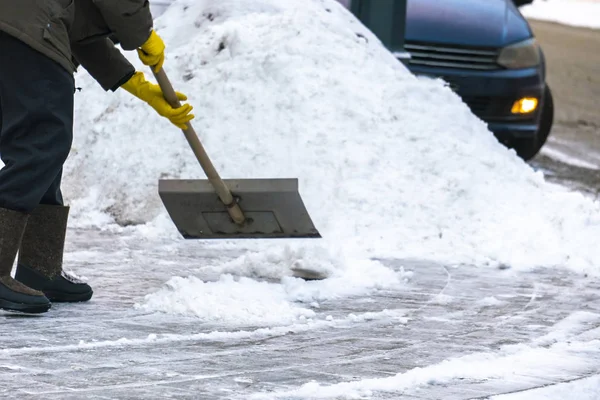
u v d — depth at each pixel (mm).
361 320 10148
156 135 17109
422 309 10867
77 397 6992
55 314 9859
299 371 8008
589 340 9617
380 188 16062
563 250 14734
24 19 9383
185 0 20688
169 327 9453
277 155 16422
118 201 16484
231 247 14688
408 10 23906
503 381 7867
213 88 17469
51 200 10398
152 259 13445
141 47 10320
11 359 8008
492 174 16750
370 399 7219
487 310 10969
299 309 10297
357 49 18391
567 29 66500
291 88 17188
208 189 11594
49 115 9516
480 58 23859
